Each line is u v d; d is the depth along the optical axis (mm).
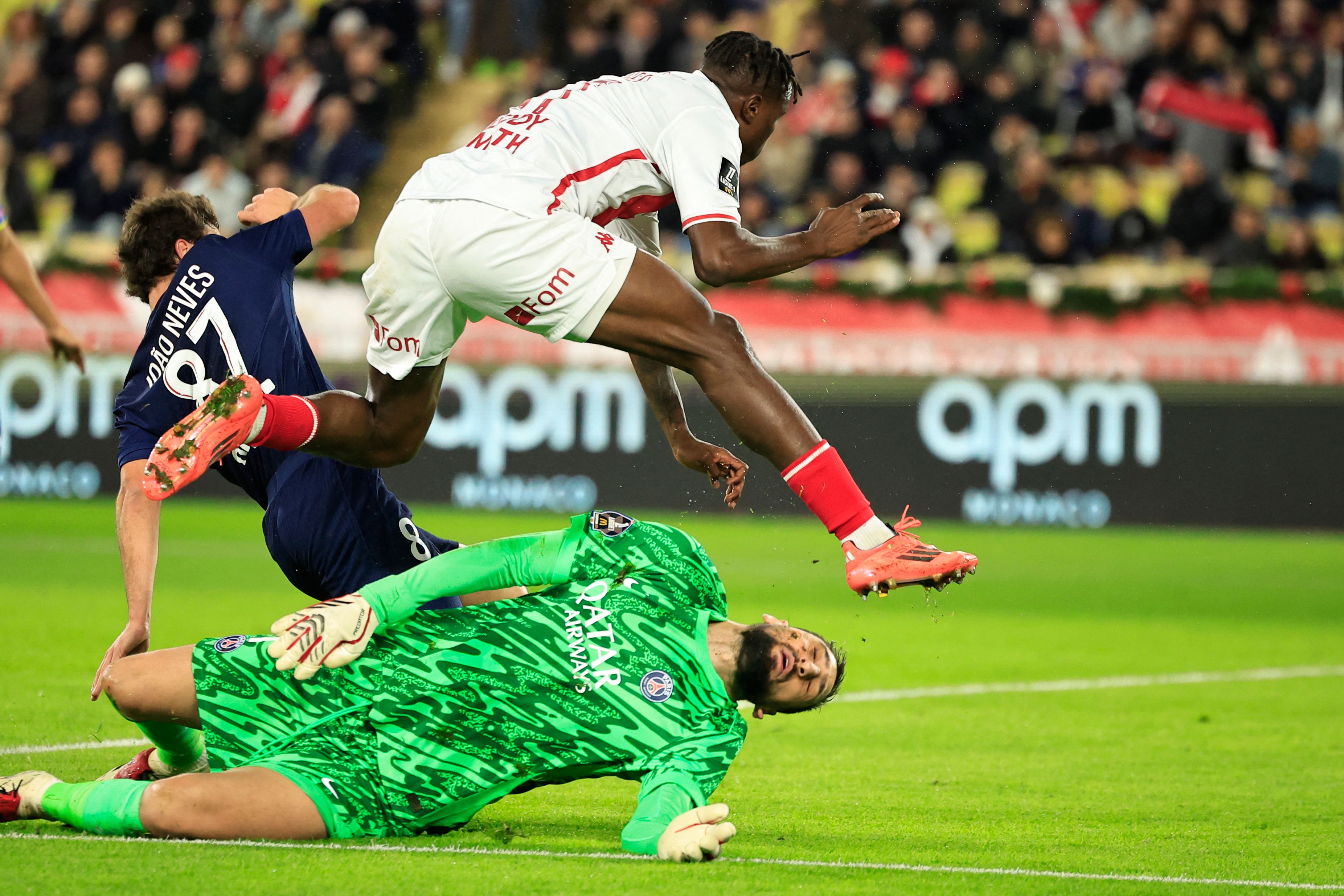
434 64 59031
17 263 19641
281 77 55938
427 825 11336
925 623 29172
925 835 12172
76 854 10062
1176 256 50969
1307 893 10289
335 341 47062
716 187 12375
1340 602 33281
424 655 11414
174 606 27734
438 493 46812
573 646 11391
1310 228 50406
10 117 57312
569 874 10008
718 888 9758
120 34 56625
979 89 53344
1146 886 10320
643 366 14758
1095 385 46312
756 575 36500
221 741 11500
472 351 46469
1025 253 50062
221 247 14117
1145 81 55375
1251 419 46125
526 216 11945
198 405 13883
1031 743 17344
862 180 51062
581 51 55656
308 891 9266
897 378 46562
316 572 13922
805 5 58375
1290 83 55906
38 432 47562
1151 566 39094
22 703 17516
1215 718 19328
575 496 45969
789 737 17625
